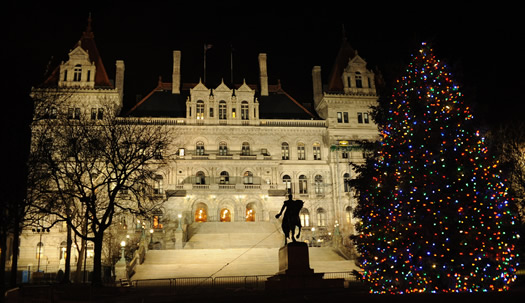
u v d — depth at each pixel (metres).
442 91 24.77
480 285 22.02
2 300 28.94
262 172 73.25
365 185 26.23
